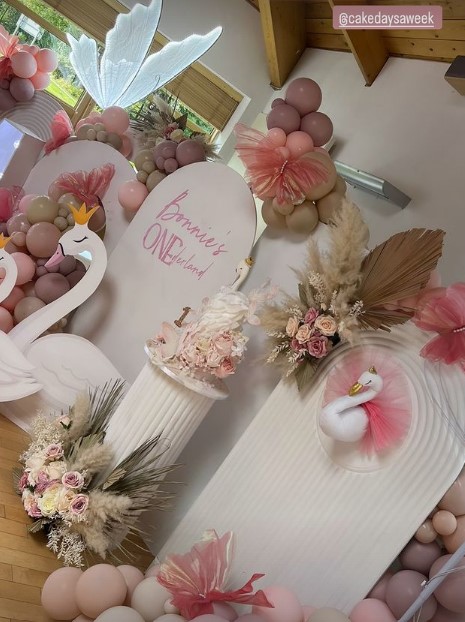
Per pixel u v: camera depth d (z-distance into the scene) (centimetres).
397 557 258
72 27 495
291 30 420
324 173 305
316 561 264
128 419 287
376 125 354
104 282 377
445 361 245
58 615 235
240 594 227
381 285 266
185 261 353
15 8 483
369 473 261
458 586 225
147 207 374
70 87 506
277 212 327
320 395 279
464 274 282
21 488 280
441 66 335
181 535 299
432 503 246
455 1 303
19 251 373
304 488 275
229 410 329
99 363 337
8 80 440
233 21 459
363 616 238
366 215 331
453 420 246
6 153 435
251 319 274
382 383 256
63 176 393
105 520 266
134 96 413
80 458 276
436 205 305
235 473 291
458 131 312
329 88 398
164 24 458
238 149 318
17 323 355
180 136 389
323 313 277
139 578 252
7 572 247
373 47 356
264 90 462
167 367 277
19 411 329
